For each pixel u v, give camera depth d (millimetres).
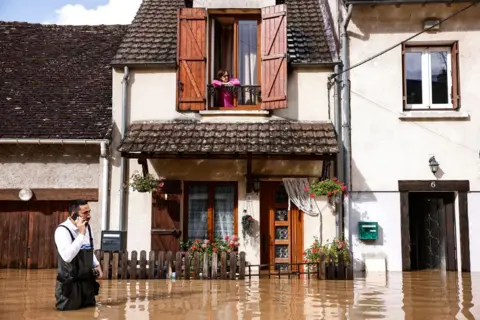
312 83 11625
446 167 11398
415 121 11516
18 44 14570
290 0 13500
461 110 11523
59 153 11867
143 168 11078
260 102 11641
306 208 11242
